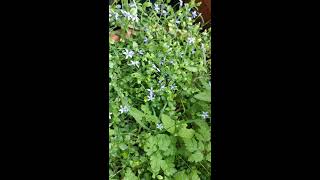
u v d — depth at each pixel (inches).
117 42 20.6
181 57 22.1
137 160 18.0
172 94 20.0
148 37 21.4
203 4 26.7
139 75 20.0
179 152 18.9
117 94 19.3
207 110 20.6
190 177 18.2
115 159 17.8
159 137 18.2
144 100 19.5
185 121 19.1
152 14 23.1
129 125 19.3
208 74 22.5
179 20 24.2
